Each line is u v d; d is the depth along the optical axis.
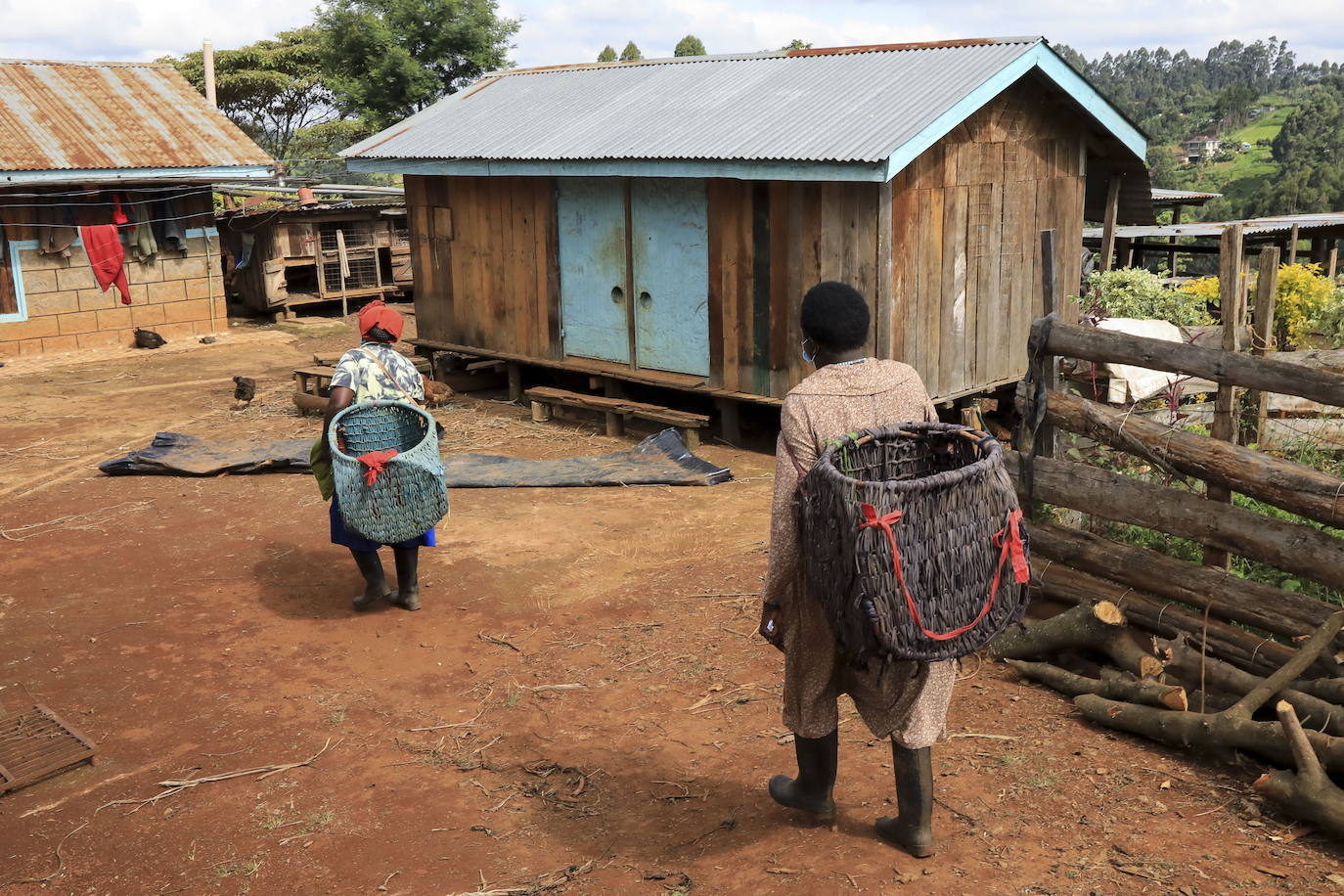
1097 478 4.77
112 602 6.27
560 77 12.80
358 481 5.43
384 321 5.81
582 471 8.78
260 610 6.07
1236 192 138.38
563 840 3.70
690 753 4.27
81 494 8.66
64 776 4.33
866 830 3.59
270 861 3.65
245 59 57.44
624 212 10.33
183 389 13.35
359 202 19.73
